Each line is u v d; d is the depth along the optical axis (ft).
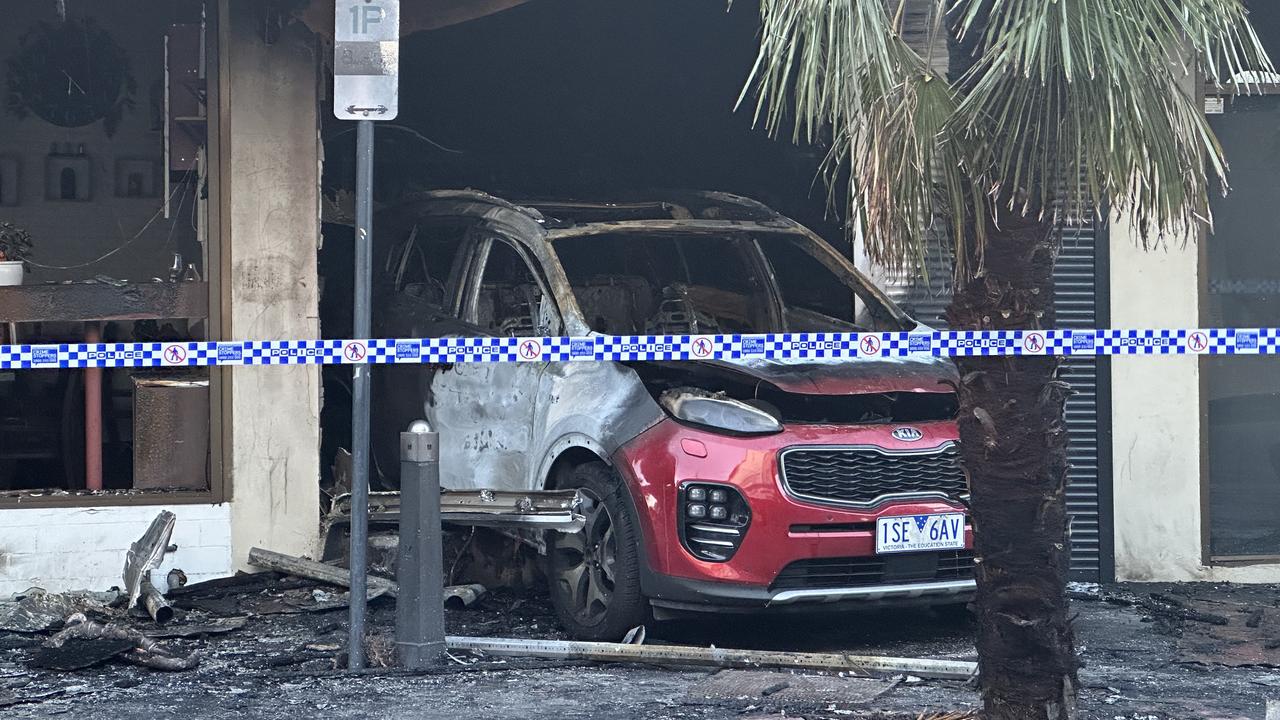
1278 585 27.43
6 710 17.56
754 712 17.34
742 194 32.81
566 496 21.88
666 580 20.58
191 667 19.66
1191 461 27.53
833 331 26.02
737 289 27.17
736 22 32.89
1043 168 14.11
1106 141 13.74
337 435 28.45
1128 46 13.60
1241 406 28.27
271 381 25.44
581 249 26.61
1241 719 17.21
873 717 16.98
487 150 34.14
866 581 20.93
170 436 25.44
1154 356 27.50
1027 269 14.84
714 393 21.72
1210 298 28.12
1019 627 15.15
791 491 20.56
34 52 31.63
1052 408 15.07
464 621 23.38
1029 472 15.07
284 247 25.46
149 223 32.07
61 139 31.81
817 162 31.60
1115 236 27.61
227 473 25.23
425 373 26.04
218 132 25.34
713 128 33.22
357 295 19.44
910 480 21.24
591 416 22.04
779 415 22.24
